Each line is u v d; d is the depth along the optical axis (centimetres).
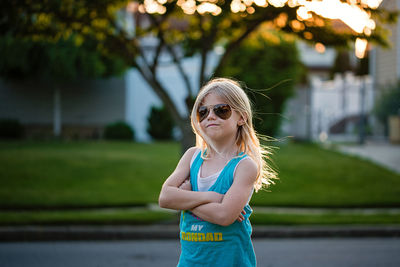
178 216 962
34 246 828
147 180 1387
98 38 912
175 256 750
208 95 260
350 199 1187
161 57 2297
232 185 246
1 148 1820
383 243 859
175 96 2384
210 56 2317
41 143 2023
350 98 2466
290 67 1977
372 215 1034
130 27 2139
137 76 2444
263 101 1928
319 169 1520
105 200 1145
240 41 859
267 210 1098
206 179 254
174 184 261
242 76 1930
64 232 889
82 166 1534
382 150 1891
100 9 854
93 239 892
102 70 2050
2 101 2400
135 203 1129
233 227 248
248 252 253
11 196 1155
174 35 1004
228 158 257
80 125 2416
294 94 2030
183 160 271
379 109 2169
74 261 710
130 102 2452
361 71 2198
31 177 1373
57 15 853
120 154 1756
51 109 2408
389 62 2148
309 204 1138
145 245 845
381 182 1373
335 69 3066
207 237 246
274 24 851
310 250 794
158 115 2331
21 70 2061
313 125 2362
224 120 254
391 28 2053
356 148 1948
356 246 827
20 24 868
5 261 709
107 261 711
